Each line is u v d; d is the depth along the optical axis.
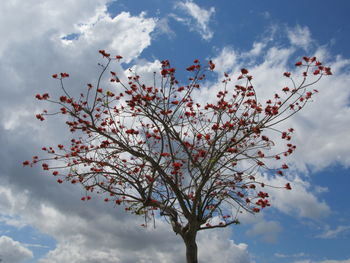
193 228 8.62
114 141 8.55
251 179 8.90
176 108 8.59
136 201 9.19
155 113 8.50
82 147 9.45
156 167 8.49
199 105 9.38
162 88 8.67
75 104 8.59
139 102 8.48
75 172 9.13
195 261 8.52
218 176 9.09
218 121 8.88
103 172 8.93
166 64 8.68
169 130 8.56
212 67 8.73
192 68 8.69
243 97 8.79
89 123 8.64
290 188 8.63
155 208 10.21
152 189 9.24
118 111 9.09
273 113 8.30
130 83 8.84
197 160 8.59
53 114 8.68
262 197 8.62
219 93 9.09
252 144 9.11
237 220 9.03
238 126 8.55
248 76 8.39
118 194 9.16
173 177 9.66
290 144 8.80
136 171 9.45
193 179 8.69
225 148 8.46
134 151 8.57
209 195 9.12
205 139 8.83
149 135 9.80
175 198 9.16
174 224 8.98
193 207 8.55
